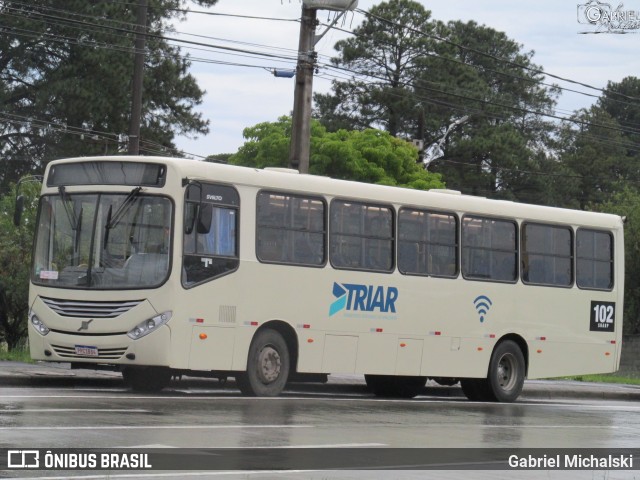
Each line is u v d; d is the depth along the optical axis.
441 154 84.62
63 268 20.56
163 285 19.83
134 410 16.78
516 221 26.11
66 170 21.00
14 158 60.53
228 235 20.83
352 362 22.80
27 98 61.88
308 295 22.02
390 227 23.64
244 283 20.95
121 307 20.00
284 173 21.91
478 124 84.62
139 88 35.75
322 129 56.44
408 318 23.78
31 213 29.05
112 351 20.06
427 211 24.38
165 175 20.22
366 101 81.00
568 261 27.14
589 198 92.44
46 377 21.88
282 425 16.09
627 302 57.84
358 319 22.86
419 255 24.11
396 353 23.55
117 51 59.62
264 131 56.22
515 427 18.61
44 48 60.50
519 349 26.03
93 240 20.42
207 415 16.75
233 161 56.69
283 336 21.81
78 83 58.78
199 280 20.27
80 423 14.68
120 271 20.12
